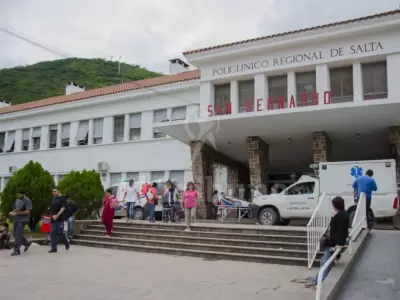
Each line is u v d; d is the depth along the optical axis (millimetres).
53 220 12133
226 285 7430
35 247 13289
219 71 20359
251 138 18719
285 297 6484
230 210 19375
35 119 31359
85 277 8180
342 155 21828
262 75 19359
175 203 16531
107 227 14266
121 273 8664
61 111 29797
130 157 26016
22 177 16344
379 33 17062
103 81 52875
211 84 20672
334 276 7070
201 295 6645
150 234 13641
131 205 16297
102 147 27312
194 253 11508
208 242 12195
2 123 33625
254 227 12398
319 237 9961
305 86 18766
